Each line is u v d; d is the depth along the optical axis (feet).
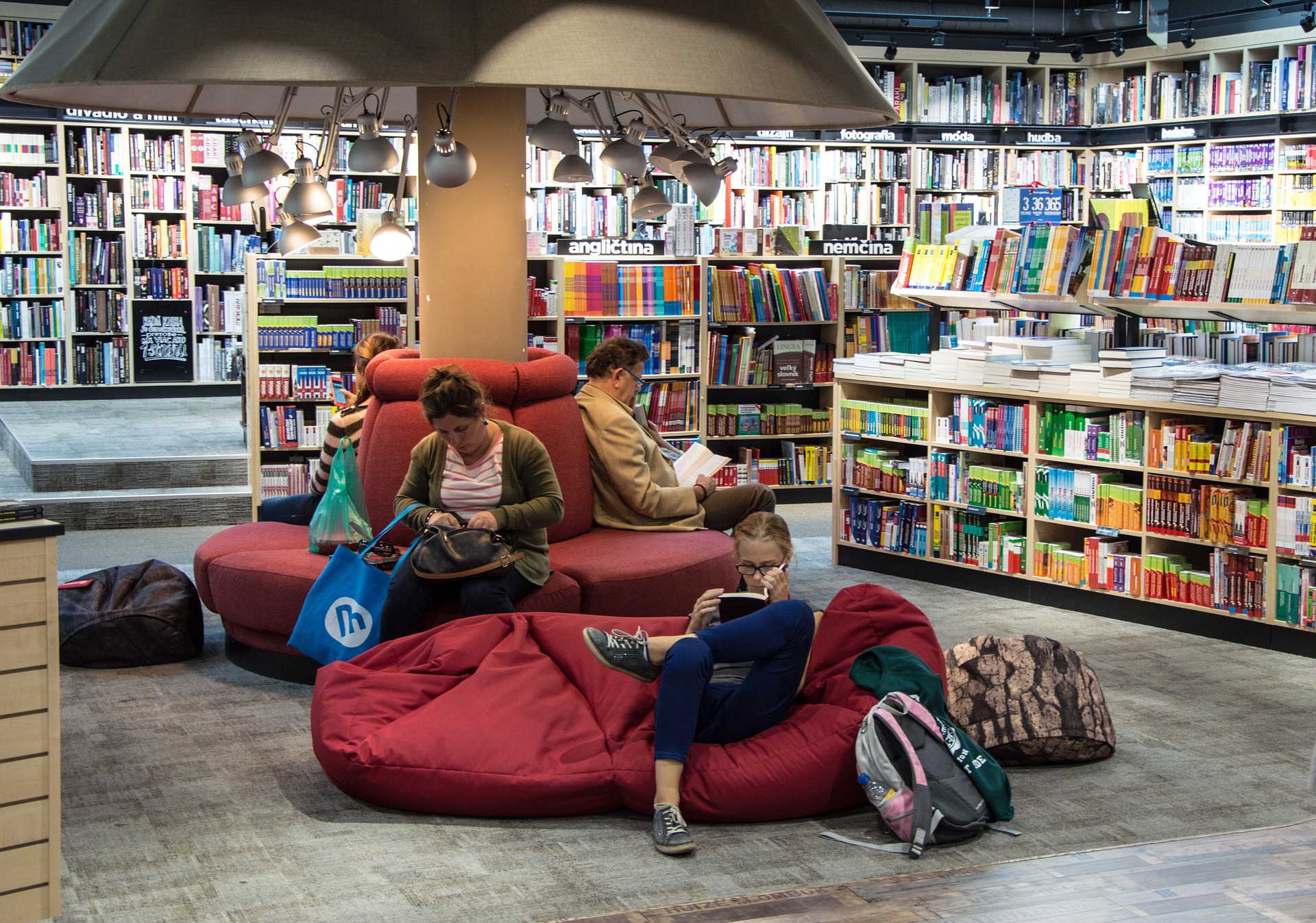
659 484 18.47
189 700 15.16
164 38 11.46
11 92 13.67
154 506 27.14
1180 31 41.88
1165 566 19.07
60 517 26.61
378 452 16.33
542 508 14.33
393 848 10.94
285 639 15.81
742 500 18.88
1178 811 11.86
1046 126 44.55
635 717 12.13
